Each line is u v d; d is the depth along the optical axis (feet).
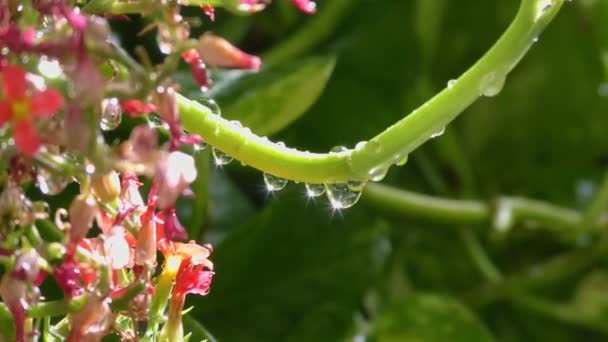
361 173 0.82
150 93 0.71
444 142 1.81
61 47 0.67
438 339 1.48
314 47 1.64
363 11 1.68
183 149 1.07
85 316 0.74
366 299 1.58
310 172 0.83
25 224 0.73
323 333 1.39
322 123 1.59
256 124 1.13
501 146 1.89
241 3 0.76
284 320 1.38
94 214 0.73
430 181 1.80
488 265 1.75
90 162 0.72
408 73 1.65
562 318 1.74
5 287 0.72
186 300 1.30
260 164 0.83
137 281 0.77
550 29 1.83
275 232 1.34
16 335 0.73
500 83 0.82
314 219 1.38
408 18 1.69
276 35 1.71
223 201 1.44
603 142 1.88
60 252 0.74
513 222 1.75
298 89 1.11
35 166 0.74
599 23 1.81
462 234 1.74
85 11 0.76
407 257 1.74
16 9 0.76
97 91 0.67
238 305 1.36
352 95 1.61
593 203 1.73
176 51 0.71
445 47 1.83
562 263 1.75
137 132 0.68
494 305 1.77
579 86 1.85
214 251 1.27
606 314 1.73
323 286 1.42
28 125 0.65
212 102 0.90
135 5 0.75
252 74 1.13
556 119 1.87
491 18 1.81
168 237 0.75
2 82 0.66
